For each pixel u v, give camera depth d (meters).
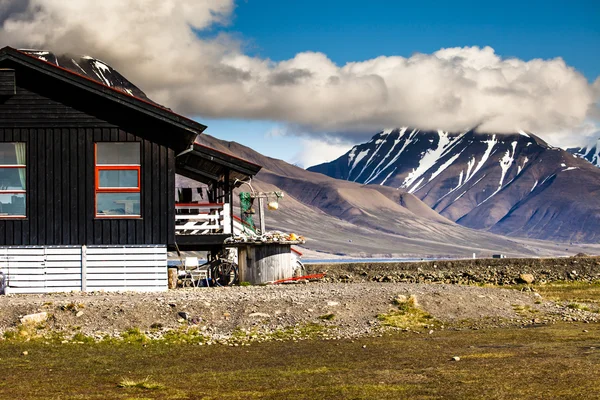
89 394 12.45
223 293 22.39
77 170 25.78
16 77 25.66
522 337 17.98
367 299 21.27
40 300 20.66
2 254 25.50
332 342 17.59
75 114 25.81
